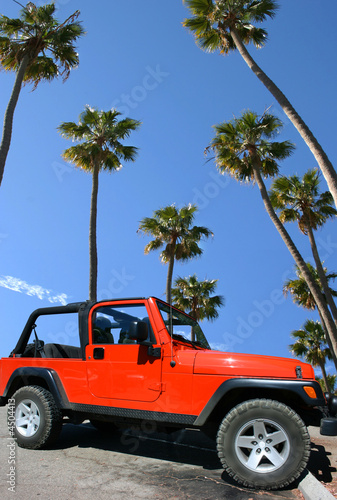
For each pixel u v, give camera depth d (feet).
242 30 45.88
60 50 41.78
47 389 16.28
